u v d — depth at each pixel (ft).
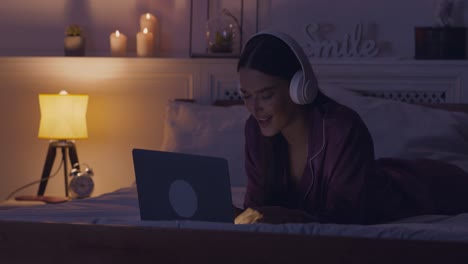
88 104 11.68
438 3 10.94
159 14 11.90
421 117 9.55
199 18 11.77
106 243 4.10
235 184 9.41
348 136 5.56
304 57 5.44
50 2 12.10
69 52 11.60
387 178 6.10
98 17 12.03
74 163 11.25
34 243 4.20
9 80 11.84
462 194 6.69
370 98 10.04
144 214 4.94
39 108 11.82
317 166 5.68
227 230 4.06
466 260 3.63
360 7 11.35
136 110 11.62
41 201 10.68
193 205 4.98
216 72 11.35
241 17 11.60
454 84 10.80
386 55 11.34
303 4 11.44
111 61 11.51
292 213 5.17
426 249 3.68
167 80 11.51
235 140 9.77
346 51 11.28
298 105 5.72
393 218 5.99
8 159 11.99
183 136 10.06
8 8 12.19
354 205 5.56
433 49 10.86
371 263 3.74
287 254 3.84
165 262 4.02
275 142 5.94
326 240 3.80
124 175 11.74
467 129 9.62
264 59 5.42
